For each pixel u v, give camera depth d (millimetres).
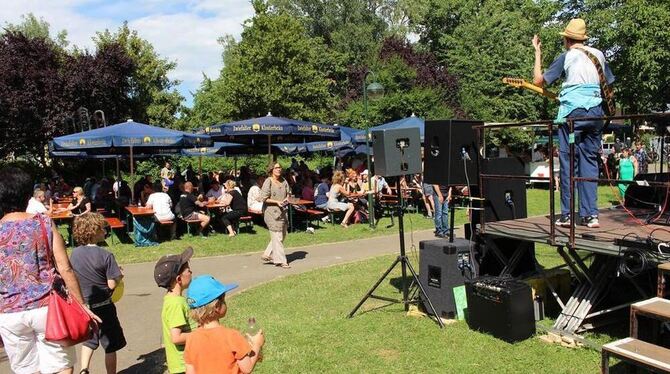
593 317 5891
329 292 8039
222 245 12305
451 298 6375
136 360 5816
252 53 33656
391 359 5379
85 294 4828
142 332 6773
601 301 6023
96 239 5027
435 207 12148
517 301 5621
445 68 37188
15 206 4059
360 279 8727
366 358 5434
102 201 15781
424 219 15734
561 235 5648
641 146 18891
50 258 4012
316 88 34812
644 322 4566
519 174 6977
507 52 34406
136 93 35219
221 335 3375
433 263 6508
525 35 36000
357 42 47781
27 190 4121
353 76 39656
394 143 6426
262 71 33875
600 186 22016
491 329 5809
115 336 4992
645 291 5949
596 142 5840
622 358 4031
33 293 3879
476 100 33375
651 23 21688
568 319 5770
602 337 5633
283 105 33500
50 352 3963
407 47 39375
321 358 5465
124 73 30641
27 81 26422
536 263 6824
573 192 5348
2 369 5566
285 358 5484
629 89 23562
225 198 13703
